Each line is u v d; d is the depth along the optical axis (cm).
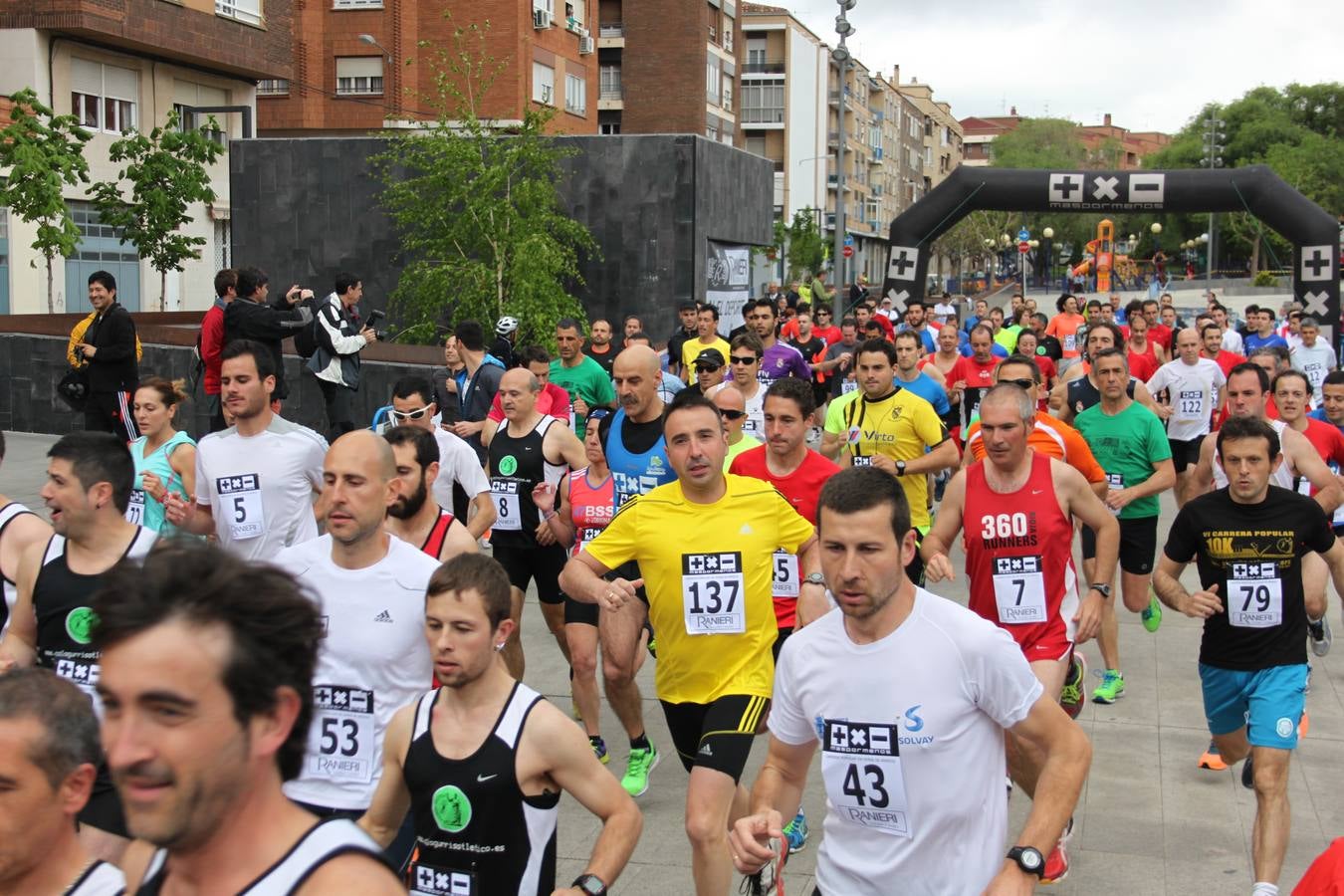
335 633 408
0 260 2914
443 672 337
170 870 194
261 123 4209
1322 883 281
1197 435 1203
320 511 580
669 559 478
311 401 1692
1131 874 550
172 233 2825
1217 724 556
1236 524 534
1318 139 7812
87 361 1295
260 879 185
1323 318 2159
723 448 476
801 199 7456
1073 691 580
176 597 178
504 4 4169
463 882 340
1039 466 547
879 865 330
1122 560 804
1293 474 724
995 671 317
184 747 175
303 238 2364
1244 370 755
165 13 3272
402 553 416
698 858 442
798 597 504
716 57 6066
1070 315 2062
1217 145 8188
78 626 448
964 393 1435
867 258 9075
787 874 550
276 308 1224
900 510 320
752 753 712
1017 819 612
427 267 2180
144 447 726
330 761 410
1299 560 531
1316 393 1630
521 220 2130
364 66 4184
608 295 2314
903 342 1002
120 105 3294
